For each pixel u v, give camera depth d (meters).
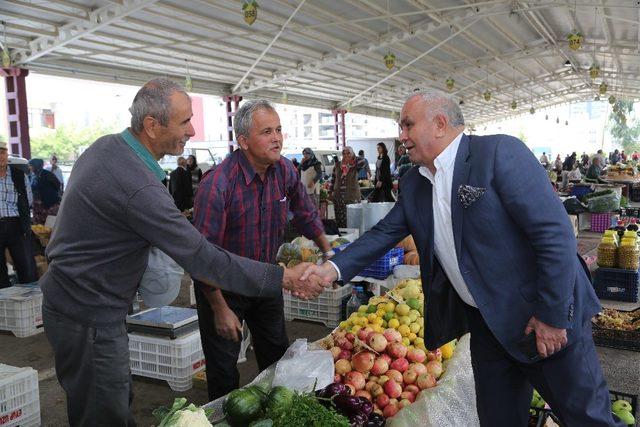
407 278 4.25
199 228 2.56
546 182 1.84
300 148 25.41
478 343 2.18
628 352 4.38
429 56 19.78
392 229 2.31
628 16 14.66
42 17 10.75
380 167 11.28
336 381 2.75
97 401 2.01
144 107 1.94
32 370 3.37
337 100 26.91
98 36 12.04
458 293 2.18
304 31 14.25
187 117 1.99
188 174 12.10
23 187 6.06
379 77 22.20
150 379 4.00
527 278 1.91
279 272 2.16
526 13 15.40
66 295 1.97
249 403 2.13
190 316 4.15
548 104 39.12
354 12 13.29
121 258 1.96
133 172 1.89
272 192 2.76
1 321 5.21
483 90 29.45
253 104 2.56
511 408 2.16
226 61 16.03
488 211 1.88
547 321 1.80
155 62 15.05
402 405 2.71
